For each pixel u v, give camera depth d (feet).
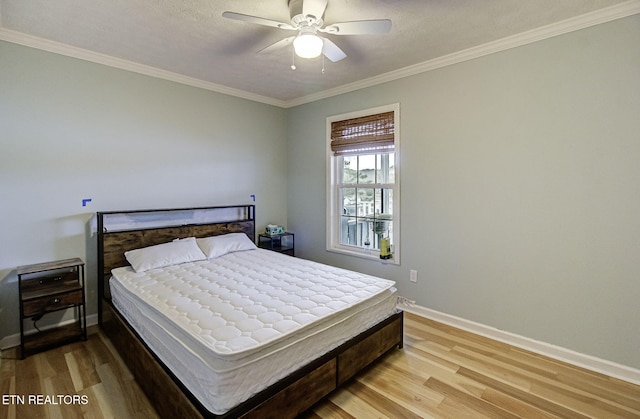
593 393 6.56
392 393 6.55
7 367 7.41
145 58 9.73
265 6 6.89
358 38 8.32
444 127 9.66
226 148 12.84
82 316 9.59
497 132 8.66
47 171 8.89
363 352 6.99
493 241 8.87
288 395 5.39
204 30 7.98
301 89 12.74
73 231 9.37
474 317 9.32
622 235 7.04
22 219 8.56
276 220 14.78
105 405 6.15
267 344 5.22
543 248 8.06
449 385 6.81
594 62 7.20
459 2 6.68
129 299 7.58
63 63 9.00
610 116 7.07
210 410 4.70
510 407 6.14
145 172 10.69
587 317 7.51
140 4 6.83
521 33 8.01
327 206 13.32
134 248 10.17
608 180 7.14
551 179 7.88
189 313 6.20
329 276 8.68
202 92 12.00
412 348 8.37
